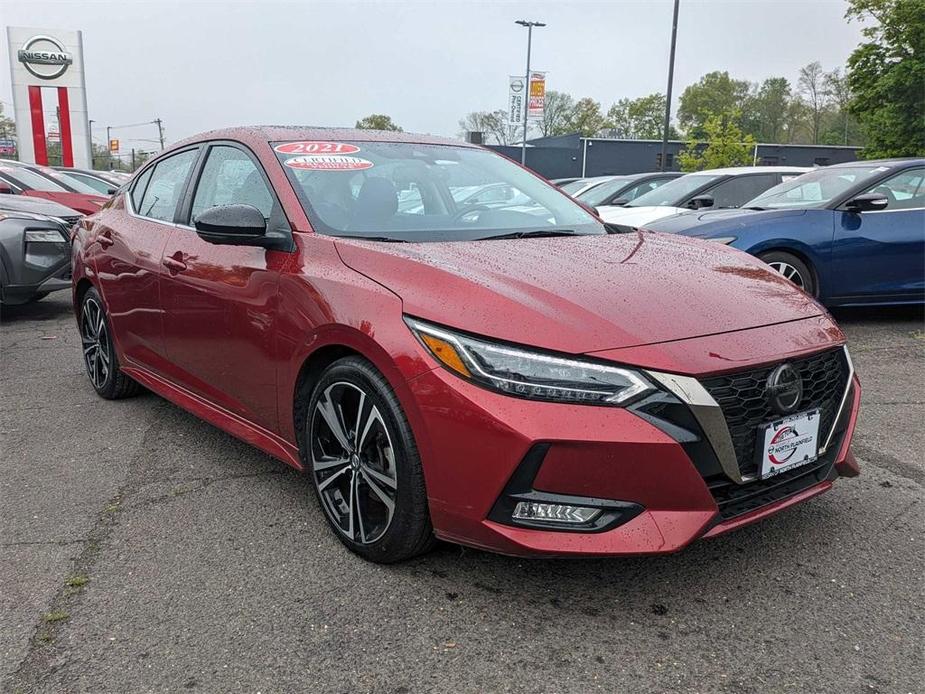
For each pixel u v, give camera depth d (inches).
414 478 95.7
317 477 113.0
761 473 93.1
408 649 87.5
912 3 1040.2
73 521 121.0
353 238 115.0
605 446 84.5
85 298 189.6
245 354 123.7
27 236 282.0
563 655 86.4
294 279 112.3
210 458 147.3
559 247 117.8
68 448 153.9
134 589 100.7
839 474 107.1
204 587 100.9
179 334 143.0
